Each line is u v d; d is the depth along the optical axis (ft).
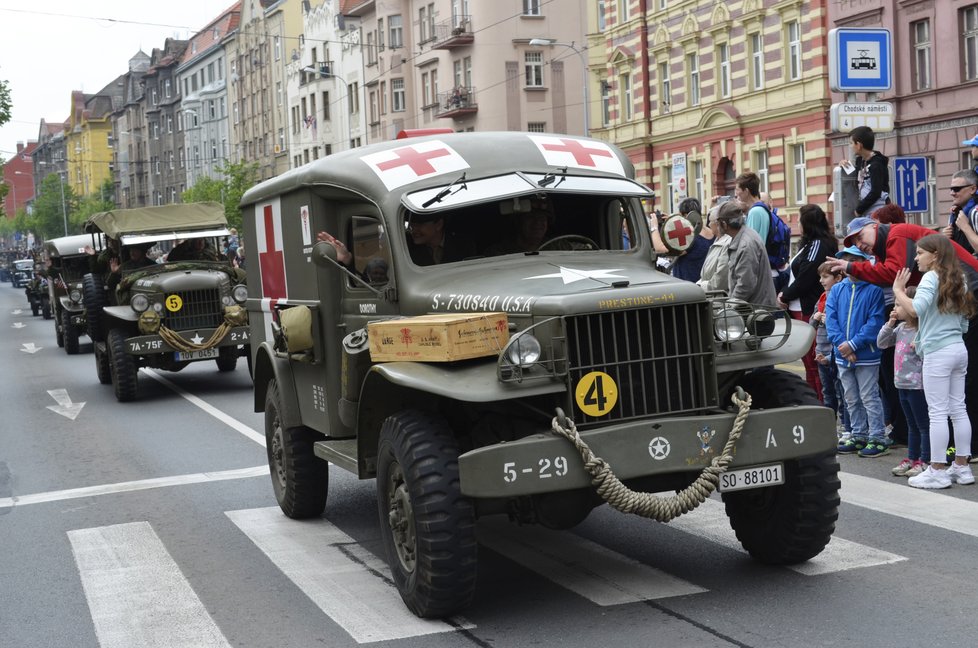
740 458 19.03
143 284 57.88
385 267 22.91
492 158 23.65
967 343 29.58
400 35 221.25
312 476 27.53
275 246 28.25
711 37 129.90
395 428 19.75
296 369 27.50
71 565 25.07
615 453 18.38
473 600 20.79
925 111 99.30
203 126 353.72
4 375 73.61
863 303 30.94
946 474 27.37
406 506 19.62
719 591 20.38
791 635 17.89
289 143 282.77
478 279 21.56
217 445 41.45
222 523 28.45
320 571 23.40
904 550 22.29
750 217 37.42
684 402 19.27
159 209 61.87
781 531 20.94
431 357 18.93
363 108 238.48
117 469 37.50
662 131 143.02
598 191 23.20
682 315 19.30
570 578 21.80
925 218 100.48
